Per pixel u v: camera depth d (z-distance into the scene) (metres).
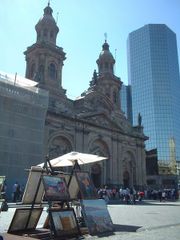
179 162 142.62
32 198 15.91
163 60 167.25
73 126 66.88
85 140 68.81
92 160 17.41
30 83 53.34
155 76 163.88
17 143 47.62
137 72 170.88
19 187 42.94
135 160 83.88
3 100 47.16
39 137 50.97
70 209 15.41
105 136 75.38
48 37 73.25
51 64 71.81
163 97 159.25
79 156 17.78
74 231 14.90
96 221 15.87
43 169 15.88
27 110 50.22
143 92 164.62
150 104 159.88
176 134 154.50
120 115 85.75
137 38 177.50
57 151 63.06
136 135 85.62
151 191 74.38
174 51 174.25
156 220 22.98
